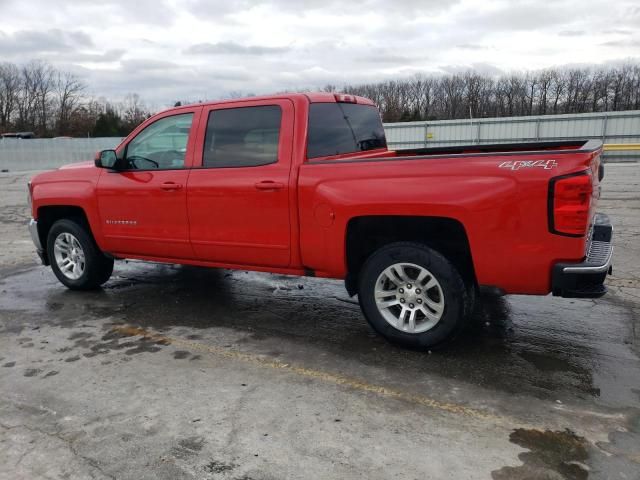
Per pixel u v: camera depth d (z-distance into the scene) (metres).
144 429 3.01
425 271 3.78
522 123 27.45
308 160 4.17
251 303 5.32
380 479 2.54
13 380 3.67
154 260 5.21
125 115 74.44
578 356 3.88
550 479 2.51
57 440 2.92
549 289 3.47
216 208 4.52
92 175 5.35
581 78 59.81
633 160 24.56
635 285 5.49
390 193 3.71
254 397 3.35
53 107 73.31
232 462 2.69
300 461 2.69
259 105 4.32
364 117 5.17
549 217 3.32
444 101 63.66
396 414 3.11
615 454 2.69
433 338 3.83
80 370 3.81
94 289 5.89
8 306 5.36
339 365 3.81
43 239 6.02
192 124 4.68
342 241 3.96
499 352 3.97
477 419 3.04
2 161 33.59
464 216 3.51
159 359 3.97
